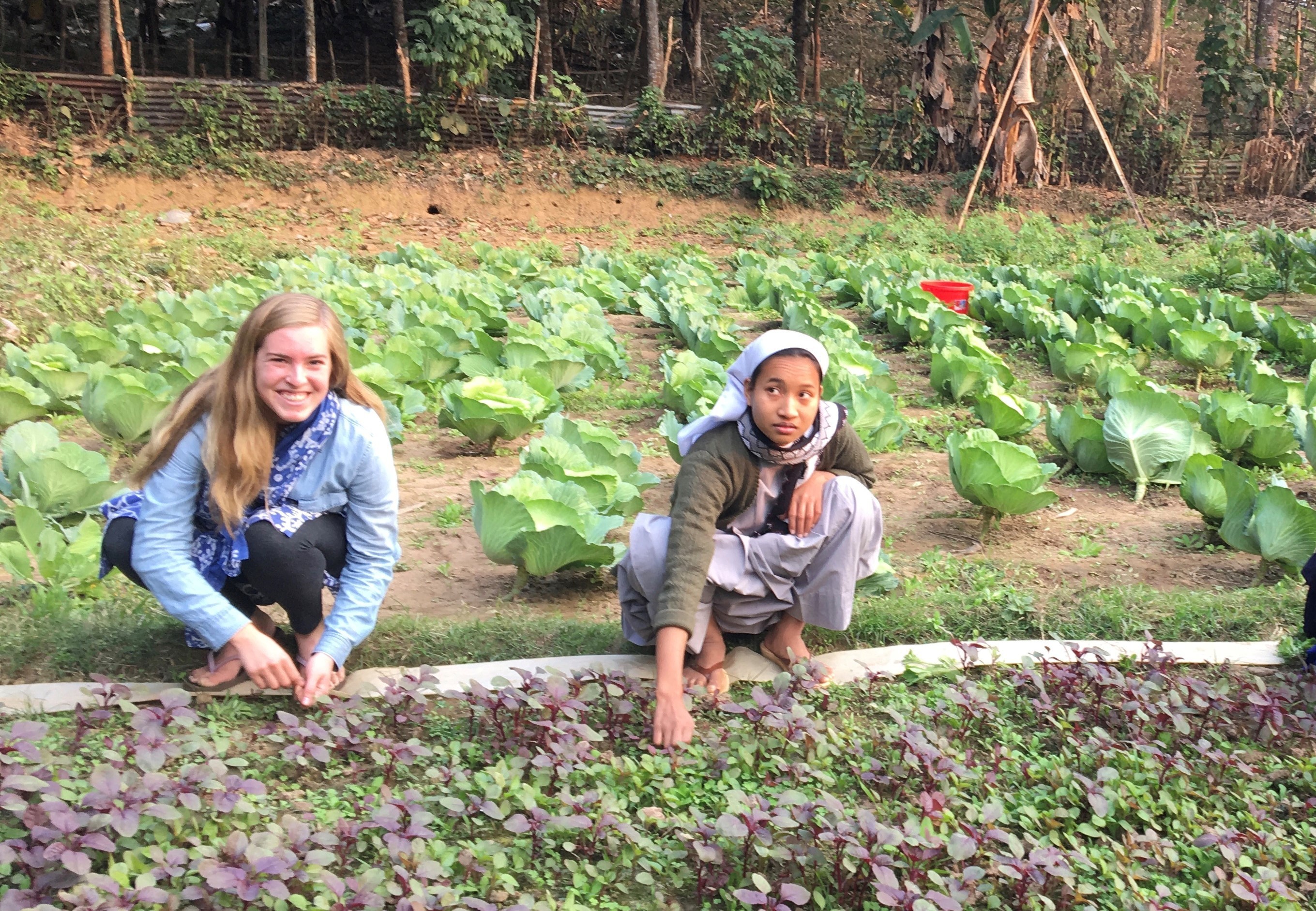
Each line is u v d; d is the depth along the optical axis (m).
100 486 4.67
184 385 6.43
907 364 9.41
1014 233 18.17
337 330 3.12
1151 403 5.88
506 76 19.86
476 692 3.24
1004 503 5.05
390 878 2.60
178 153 16.48
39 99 16.50
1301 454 6.66
